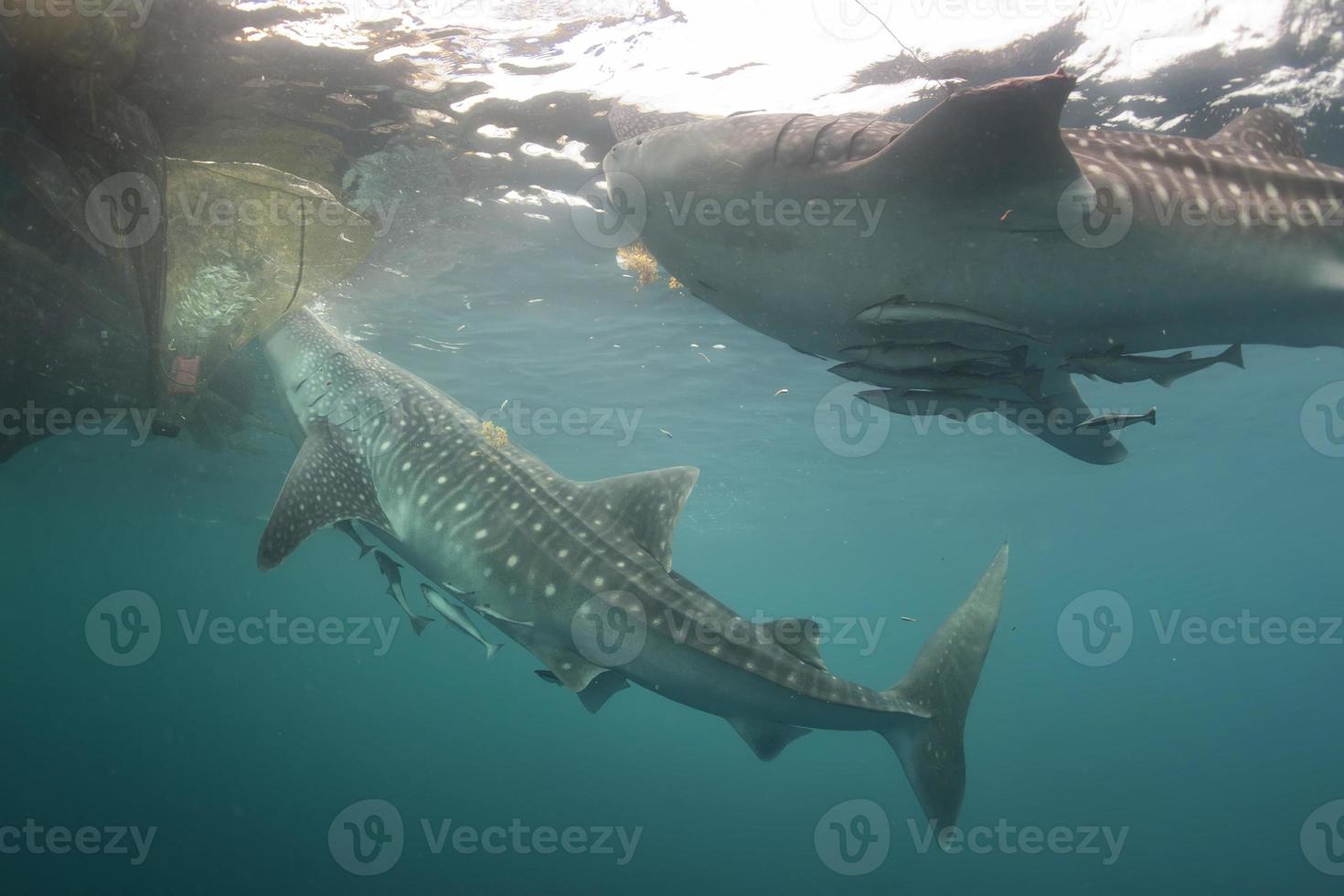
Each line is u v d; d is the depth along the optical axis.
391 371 6.55
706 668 5.18
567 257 12.68
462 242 12.06
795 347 3.78
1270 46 7.28
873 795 51.41
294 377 6.78
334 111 8.26
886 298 3.28
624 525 5.61
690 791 55.34
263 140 8.27
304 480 5.69
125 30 5.70
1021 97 2.52
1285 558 77.31
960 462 30.03
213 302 7.32
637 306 14.76
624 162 3.66
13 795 58.28
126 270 7.16
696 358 17.72
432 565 5.94
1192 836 42.81
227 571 58.12
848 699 5.50
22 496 30.39
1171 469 34.53
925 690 6.24
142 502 31.56
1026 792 54.16
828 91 8.18
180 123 7.23
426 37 7.53
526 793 52.66
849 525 47.28
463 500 5.86
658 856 37.53
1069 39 7.45
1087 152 3.24
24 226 7.00
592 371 18.97
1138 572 86.00
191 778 65.25
